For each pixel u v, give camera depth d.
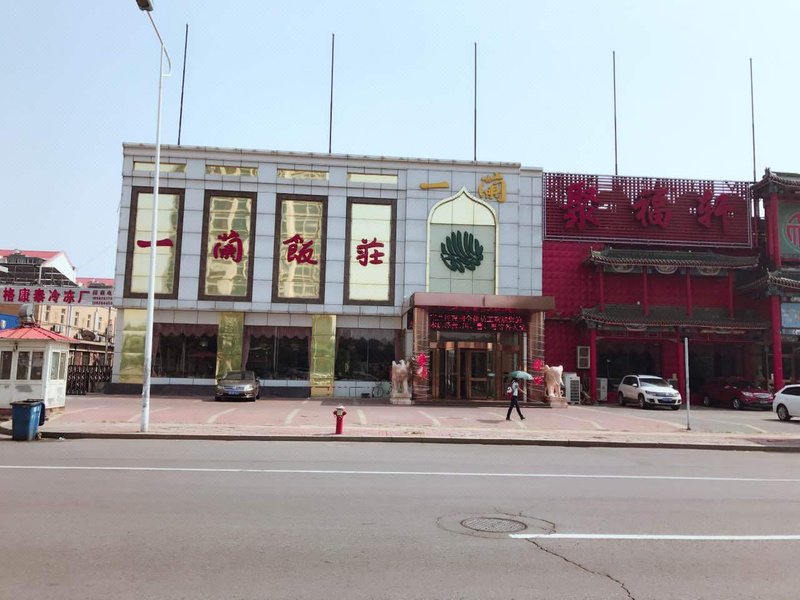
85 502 7.62
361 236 32.09
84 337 38.34
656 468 11.95
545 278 33.59
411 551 5.89
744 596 4.92
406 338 30.95
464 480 9.82
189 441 14.90
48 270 51.28
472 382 29.52
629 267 33.22
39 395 18.30
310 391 31.08
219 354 30.83
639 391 29.27
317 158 32.25
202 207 31.50
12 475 9.52
